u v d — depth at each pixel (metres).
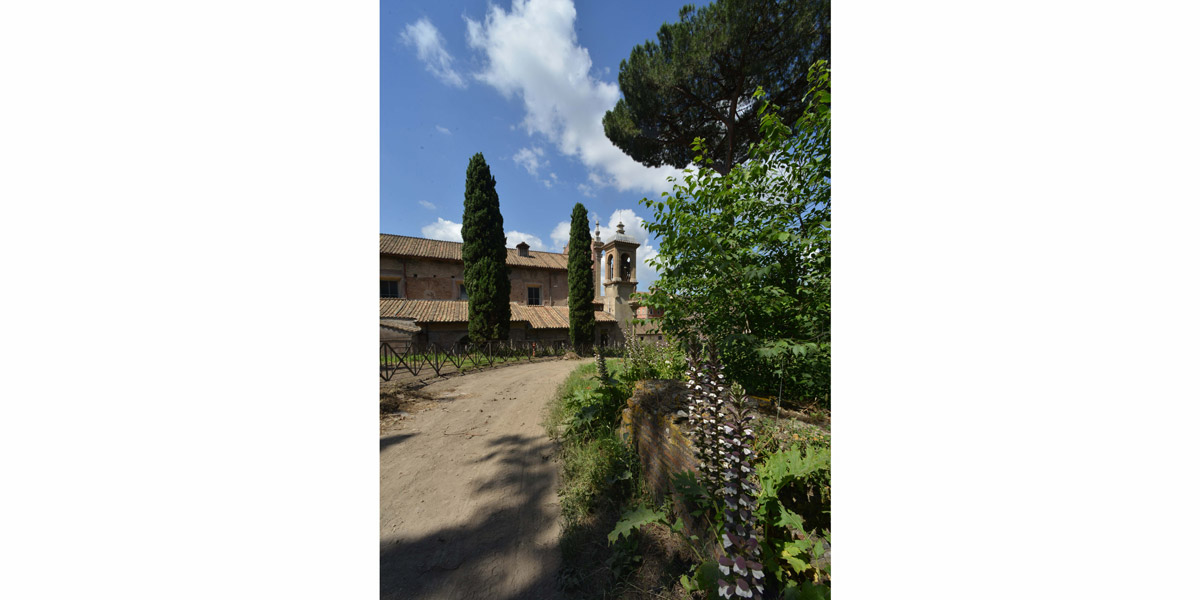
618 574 2.34
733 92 8.79
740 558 1.60
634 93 9.81
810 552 1.85
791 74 8.16
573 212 18.20
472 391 8.13
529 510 3.22
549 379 9.59
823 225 3.10
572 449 4.20
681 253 3.90
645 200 3.78
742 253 3.59
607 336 19.03
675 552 2.46
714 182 3.71
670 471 2.90
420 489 3.64
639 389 4.39
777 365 3.51
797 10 7.27
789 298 3.35
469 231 16.36
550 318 19.16
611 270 19.84
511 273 20.47
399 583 2.42
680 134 10.51
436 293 18.62
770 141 3.35
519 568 2.53
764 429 2.65
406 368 11.18
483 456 4.40
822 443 2.38
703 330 3.81
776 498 1.94
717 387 2.21
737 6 7.36
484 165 16.64
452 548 2.76
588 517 3.04
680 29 8.44
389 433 5.33
